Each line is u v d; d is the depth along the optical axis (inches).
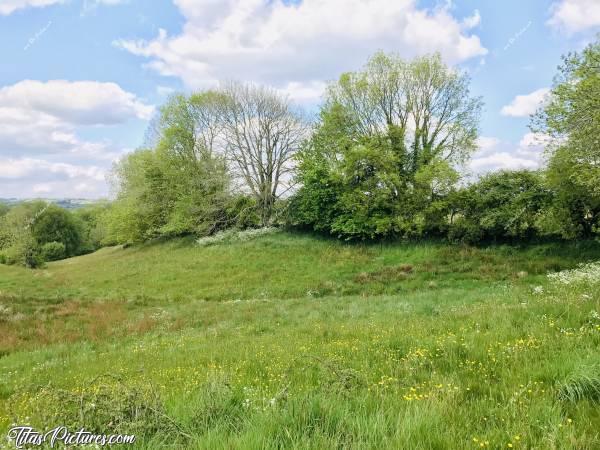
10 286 1290.6
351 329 452.1
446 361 251.8
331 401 169.9
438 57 1300.4
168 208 2044.8
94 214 3297.2
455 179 1154.0
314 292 979.3
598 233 960.3
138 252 1905.8
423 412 153.3
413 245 1224.2
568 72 744.3
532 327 292.2
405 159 1295.5
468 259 1048.8
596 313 295.9
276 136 1713.8
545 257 964.6
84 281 1365.7
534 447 128.0
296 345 400.2
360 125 1400.1
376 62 1362.0
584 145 723.4
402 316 534.0
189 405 191.0
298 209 1551.4
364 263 1163.3
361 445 130.3
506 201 1083.3
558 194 959.6
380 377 237.3
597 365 181.9
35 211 2709.2
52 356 561.6
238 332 580.7
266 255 1358.3
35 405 207.6
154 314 829.2
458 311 472.7
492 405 169.5
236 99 1715.1
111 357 498.6
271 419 155.7
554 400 170.2
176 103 1923.0
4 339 666.8
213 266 1326.3
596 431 138.0
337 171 1370.6
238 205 1812.3
